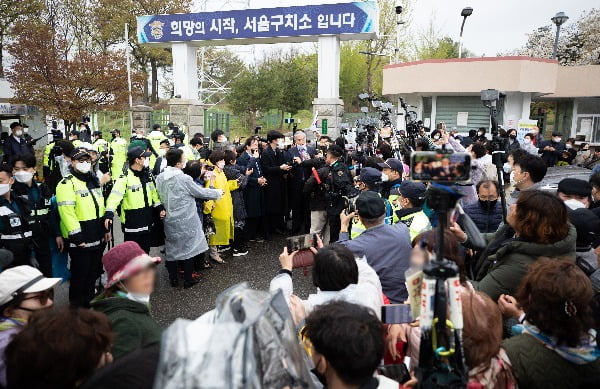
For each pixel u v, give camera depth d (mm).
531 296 1946
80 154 4594
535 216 2504
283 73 27938
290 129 26719
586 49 27469
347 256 2377
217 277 6105
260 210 7680
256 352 1295
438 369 1577
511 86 16906
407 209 3967
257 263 6699
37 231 4457
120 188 5117
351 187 6152
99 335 1640
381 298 2672
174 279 5754
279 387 1328
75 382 1540
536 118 24312
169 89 38844
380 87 31297
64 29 22766
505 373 1822
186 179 5543
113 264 2430
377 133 9539
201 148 9266
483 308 1776
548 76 17344
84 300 4809
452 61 17500
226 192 6613
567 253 2518
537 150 11719
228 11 13078
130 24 28938
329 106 12594
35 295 2430
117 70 16875
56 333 1537
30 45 15672
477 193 4730
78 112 16219
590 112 21172
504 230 3047
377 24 12164
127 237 5426
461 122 18641
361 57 30562
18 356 1509
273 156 7801
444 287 1563
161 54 31828
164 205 5574
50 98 15703
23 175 4352
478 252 3357
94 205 4738
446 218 1716
